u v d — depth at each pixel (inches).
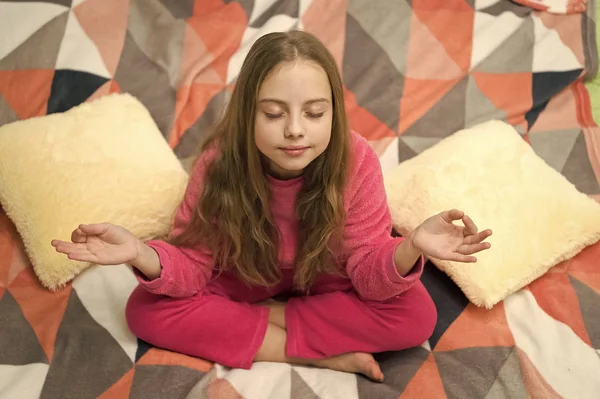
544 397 33.3
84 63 49.1
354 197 34.4
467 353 35.8
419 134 48.6
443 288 40.1
